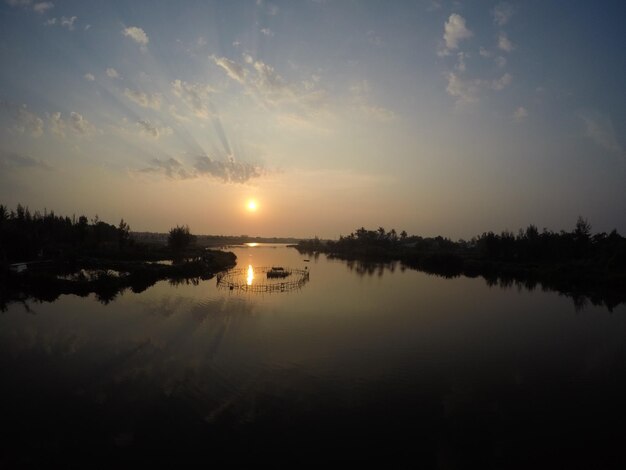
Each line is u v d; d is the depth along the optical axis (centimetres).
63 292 5181
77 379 2372
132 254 9619
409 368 2722
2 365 2575
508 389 2409
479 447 1767
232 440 1761
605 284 6950
